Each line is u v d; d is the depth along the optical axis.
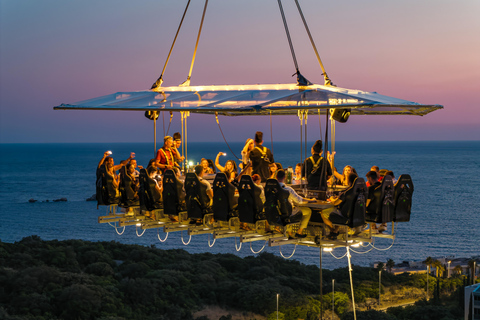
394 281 87.25
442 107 12.15
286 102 11.62
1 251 72.88
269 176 14.27
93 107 12.38
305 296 70.38
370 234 12.81
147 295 66.38
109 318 56.81
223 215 12.35
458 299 79.00
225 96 12.88
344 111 13.61
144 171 13.72
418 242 144.62
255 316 66.56
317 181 12.99
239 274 79.38
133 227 163.12
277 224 11.65
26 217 177.50
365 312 68.19
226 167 14.93
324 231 12.40
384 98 12.80
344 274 85.06
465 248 137.62
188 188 12.84
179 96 13.23
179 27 14.98
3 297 59.81
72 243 81.75
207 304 69.62
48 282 63.88
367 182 12.38
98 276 69.75
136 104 12.53
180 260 81.69
